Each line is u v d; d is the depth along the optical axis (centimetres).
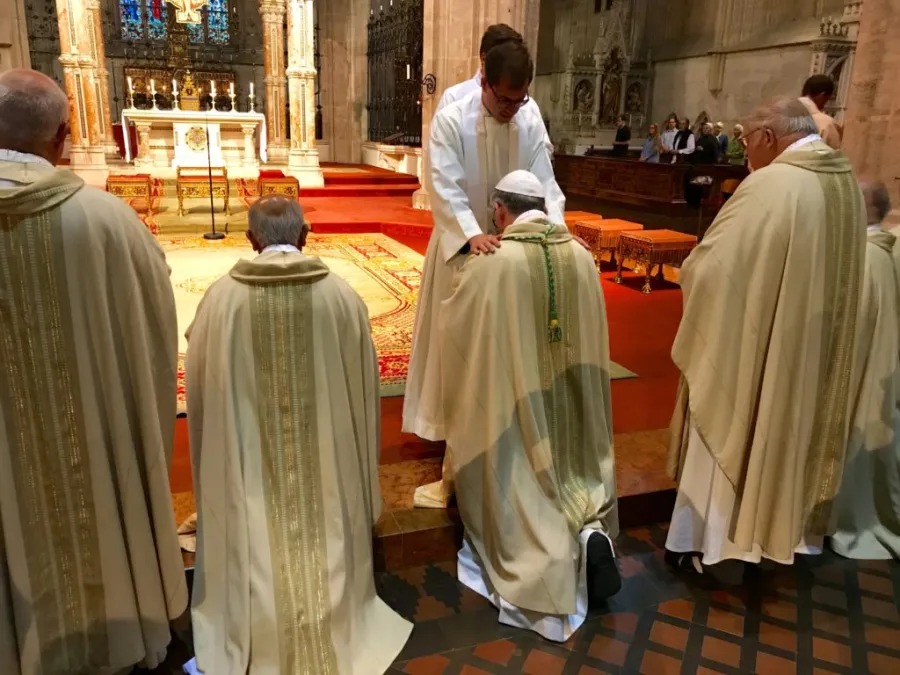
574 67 1823
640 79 1914
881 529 323
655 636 262
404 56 1617
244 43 1888
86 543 210
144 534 213
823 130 358
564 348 261
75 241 189
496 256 251
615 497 279
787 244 253
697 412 275
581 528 263
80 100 1191
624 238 750
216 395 215
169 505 218
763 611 278
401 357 505
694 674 244
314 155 1377
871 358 304
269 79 1553
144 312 207
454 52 1037
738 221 263
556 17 1948
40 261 187
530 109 315
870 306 299
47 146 191
